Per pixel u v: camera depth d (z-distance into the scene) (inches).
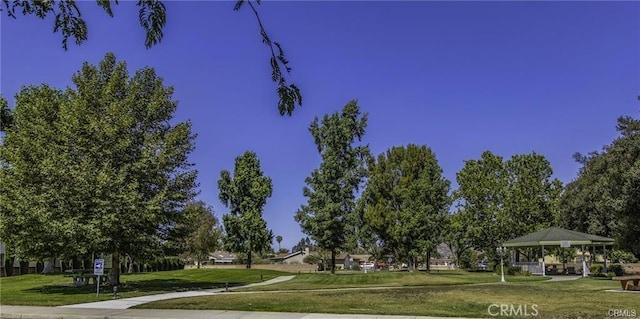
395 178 1765.5
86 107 916.6
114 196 850.1
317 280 1227.2
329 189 1584.6
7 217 866.1
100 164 895.7
